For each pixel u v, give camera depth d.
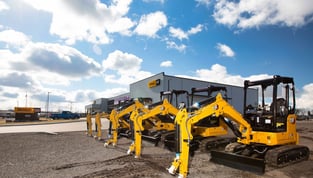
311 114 48.38
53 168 6.10
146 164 6.55
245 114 7.48
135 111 8.02
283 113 6.97
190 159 7.40
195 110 5.68
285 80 7.00
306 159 7.29
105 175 5.44
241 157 6.09
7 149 9.16
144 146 9.98
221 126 9.28
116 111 10.86
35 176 5.36
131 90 38.53
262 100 7.38
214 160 6.87
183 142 4.83
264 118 6.85
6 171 5.79
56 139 12.53
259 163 5.71
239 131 6.98
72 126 24.91
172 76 29.77
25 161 6.95
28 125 27.44
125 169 5.98
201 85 32.34
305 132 18.08
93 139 12.56
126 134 12.41
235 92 35.91
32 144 10.55
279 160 6.23
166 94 11.30
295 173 5.86
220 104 6.14
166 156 7.72
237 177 5.45
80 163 6.68
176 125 4.96
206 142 8.48
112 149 9.12
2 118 57.31
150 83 31.61
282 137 6.70
